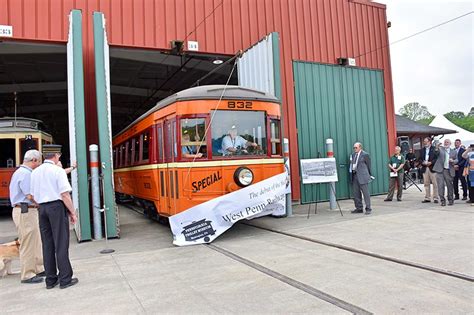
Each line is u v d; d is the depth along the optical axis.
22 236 5.52
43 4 10.27
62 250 5.15
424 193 14.41
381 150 14.79
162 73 18.16
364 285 4.55
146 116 10.02
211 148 7.62
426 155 11.42
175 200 7.75
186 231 7.43
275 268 5.45
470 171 10.37
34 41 10.23
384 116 15.03
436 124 26.45
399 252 5.88
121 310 4.21
